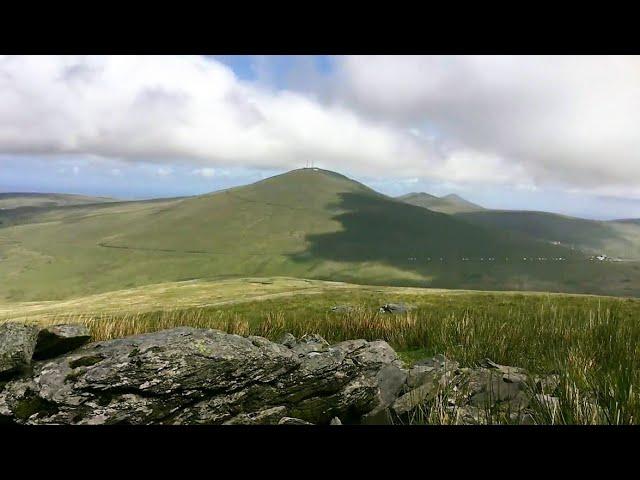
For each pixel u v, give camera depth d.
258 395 8.02
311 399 8.54
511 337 13.03
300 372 8.62
